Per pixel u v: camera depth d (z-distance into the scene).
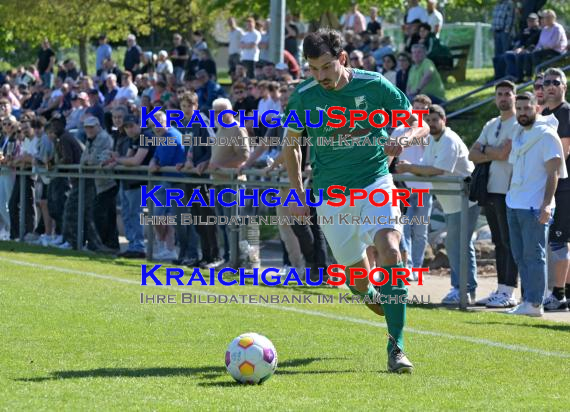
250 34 63.16
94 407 15.07
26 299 27.09
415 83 48.75
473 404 15.70
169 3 95.81
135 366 18.84
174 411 14.85
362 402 15.70
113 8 95.62
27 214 46.50
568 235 28.69
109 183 41.50
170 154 37.97
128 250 40.19
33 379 17.31
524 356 20.69
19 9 96.00
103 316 24.70
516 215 27.58
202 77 49.41
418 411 15.10
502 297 29.27
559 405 15.77
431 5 59.22
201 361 19.50
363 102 18.92
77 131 52.47
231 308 26.61
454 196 29.61
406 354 20.61
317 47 18.58
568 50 52.28
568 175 28.58
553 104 28.70
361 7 78.50
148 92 56.47
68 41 104.69
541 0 55.66
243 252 35.91
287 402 15.59
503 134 28.64
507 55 52.47
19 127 46.50
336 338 22.44
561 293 28.92
